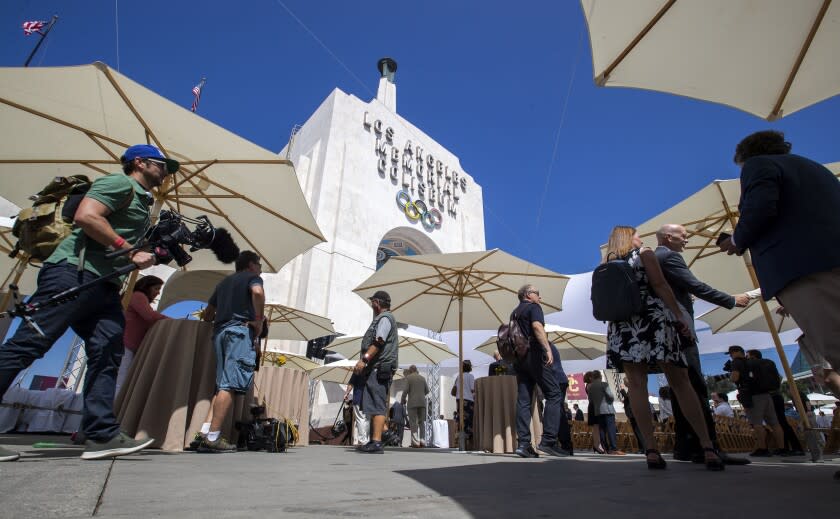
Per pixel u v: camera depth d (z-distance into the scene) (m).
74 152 4.79
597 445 7.59
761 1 2.80
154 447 3.32
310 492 1.46
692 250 5.98
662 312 2.81
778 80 3.17
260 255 6.21
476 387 6.36
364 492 1.49
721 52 3.09
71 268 2.17
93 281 2.15
